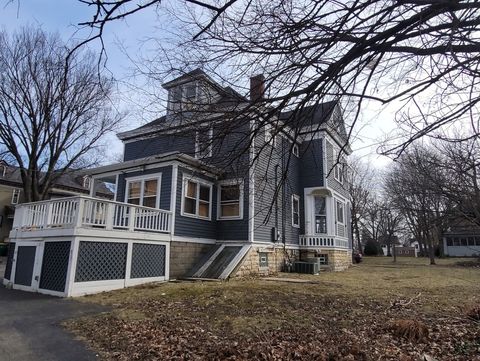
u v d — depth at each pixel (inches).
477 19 94.7
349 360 171.5
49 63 652.7
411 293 364.8
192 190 536.4
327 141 695.1
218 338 210.8
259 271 545.3
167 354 184.5
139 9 91.6
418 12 99.7
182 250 501.0
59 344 202.8
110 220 404.2
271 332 222.1
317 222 709.9
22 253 435.2
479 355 179.6
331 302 310.8
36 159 807.7
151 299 328.2
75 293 357.4
